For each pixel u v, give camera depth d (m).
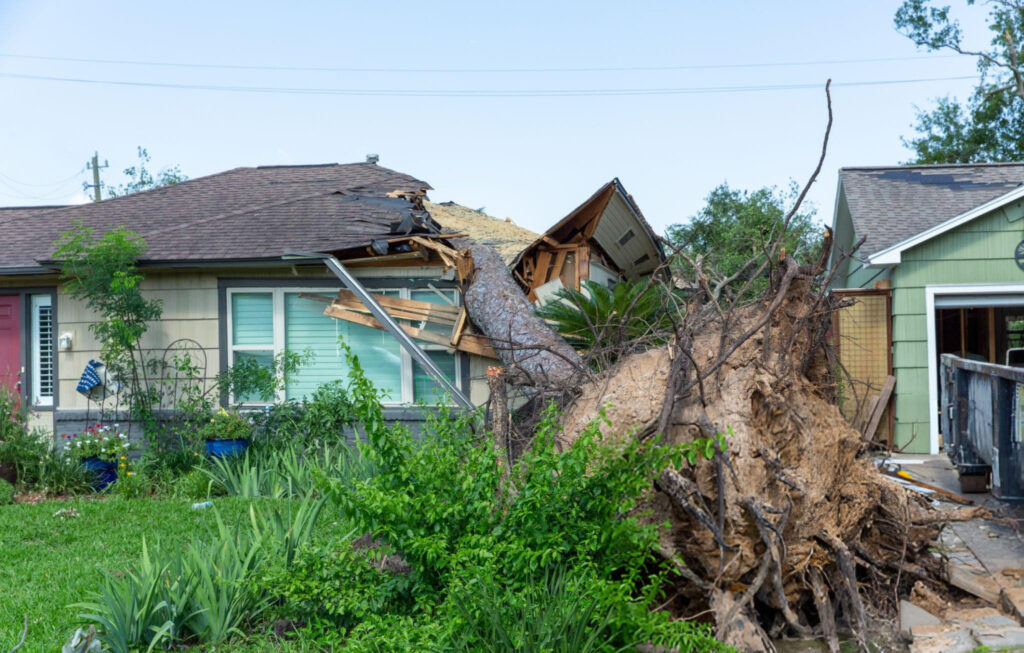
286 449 10.47
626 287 10.24
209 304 11.47
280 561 5.59
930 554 6.47
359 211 12.53
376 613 5.13
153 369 11.44
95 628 5.03
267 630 5.41
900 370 12.91
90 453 10.57
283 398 11.36
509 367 8.01
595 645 4.51
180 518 8.60
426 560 4.99
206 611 5.24
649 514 5.15
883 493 6.33
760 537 5.32
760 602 5.85
